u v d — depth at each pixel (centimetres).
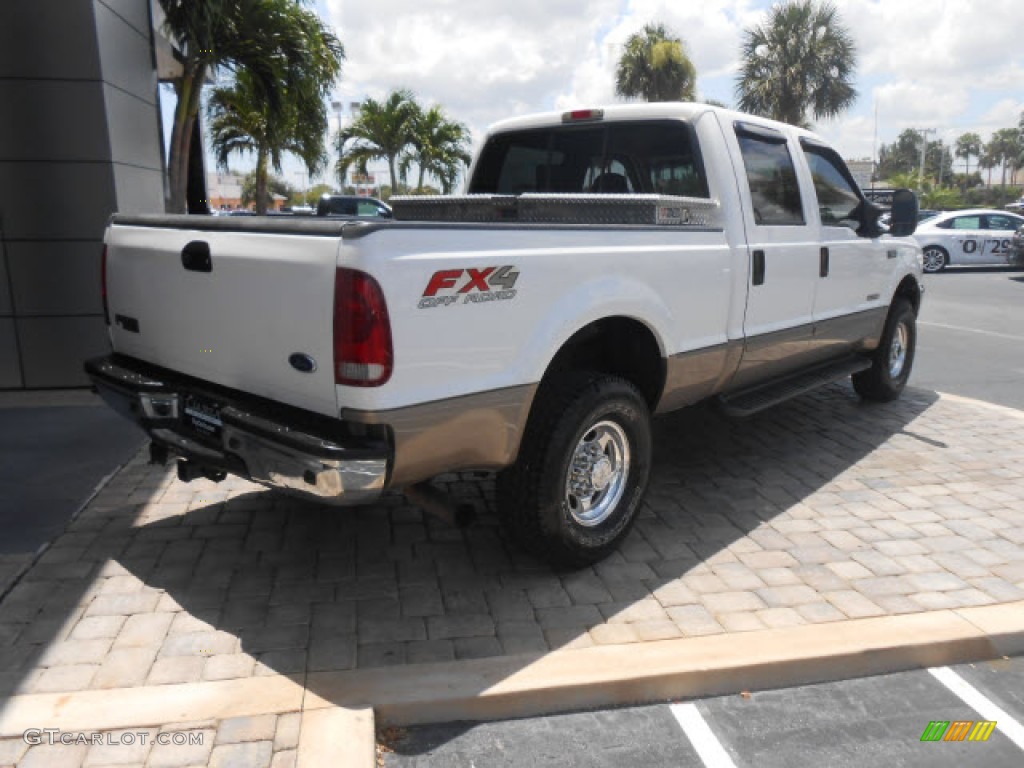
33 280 649
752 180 454
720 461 525
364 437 280
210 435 324
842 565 378
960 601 345
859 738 274
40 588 345
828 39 2678
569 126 488
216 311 318
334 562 374
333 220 284
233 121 1530
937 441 569
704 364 417
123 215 374
